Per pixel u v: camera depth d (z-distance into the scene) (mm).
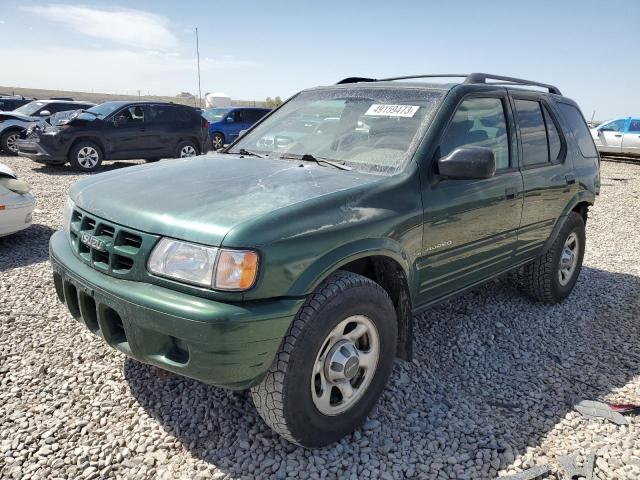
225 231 2172
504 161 3732
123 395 2965
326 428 2506
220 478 2369
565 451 2674
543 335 4109
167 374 2945
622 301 4949
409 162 2967
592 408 3061
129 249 2361
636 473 2514
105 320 2439
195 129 14008
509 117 3820
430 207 2957
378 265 2896
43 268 5109
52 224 7035
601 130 19438
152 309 2188
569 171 4465
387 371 2783
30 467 2391
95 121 12469
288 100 4180
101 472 2383
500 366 3592
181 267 2205
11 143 15453
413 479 2434
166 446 2562
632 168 17766
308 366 2322
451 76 3766
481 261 3551
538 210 4051
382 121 3314
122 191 2688
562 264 4668
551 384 3377
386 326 2689
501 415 2998
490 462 2555
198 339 2111
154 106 13367
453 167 2863
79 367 3240
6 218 5699
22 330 3705
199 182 2729
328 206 2465
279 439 2633
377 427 2785
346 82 4188
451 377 3408
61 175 11773
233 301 2150
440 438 2719
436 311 4406
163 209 2398
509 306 4641
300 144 3498
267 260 2182
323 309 2330
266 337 2182
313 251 2316
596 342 4043
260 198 2459
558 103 4609
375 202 2670
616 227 8422
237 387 2240
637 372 3584
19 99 21906
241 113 19469
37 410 2807
